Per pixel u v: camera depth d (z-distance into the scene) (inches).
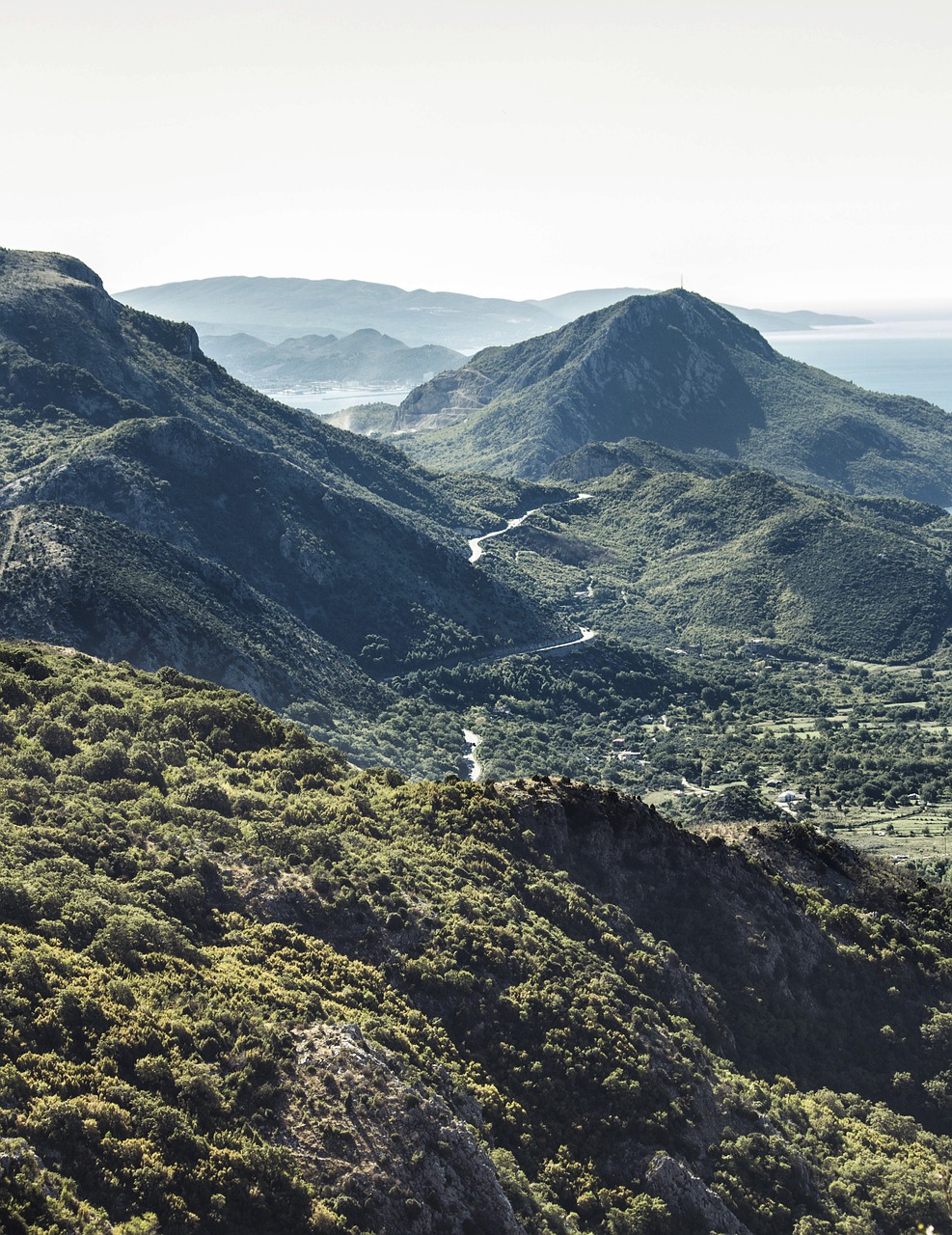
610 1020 3346.5
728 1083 3430.1
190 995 2669.8
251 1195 2266.2
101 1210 2097.7
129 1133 2268.7
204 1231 2177.7
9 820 3203.7
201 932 3026.6
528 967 3383.4
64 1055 2378.2
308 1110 2493.8
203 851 3321.9
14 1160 2068.2
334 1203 2340.1
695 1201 2930.6
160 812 3457.2
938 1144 3592.5
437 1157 2517.2
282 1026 2674.7
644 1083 3196.4
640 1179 2940.5
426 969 3218.5
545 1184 2792.8
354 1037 2719.0
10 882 2790.4
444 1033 3061.0
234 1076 2493.8
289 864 3435.0
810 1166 3257.9
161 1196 2176.4
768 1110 3422.7
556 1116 3026.6
